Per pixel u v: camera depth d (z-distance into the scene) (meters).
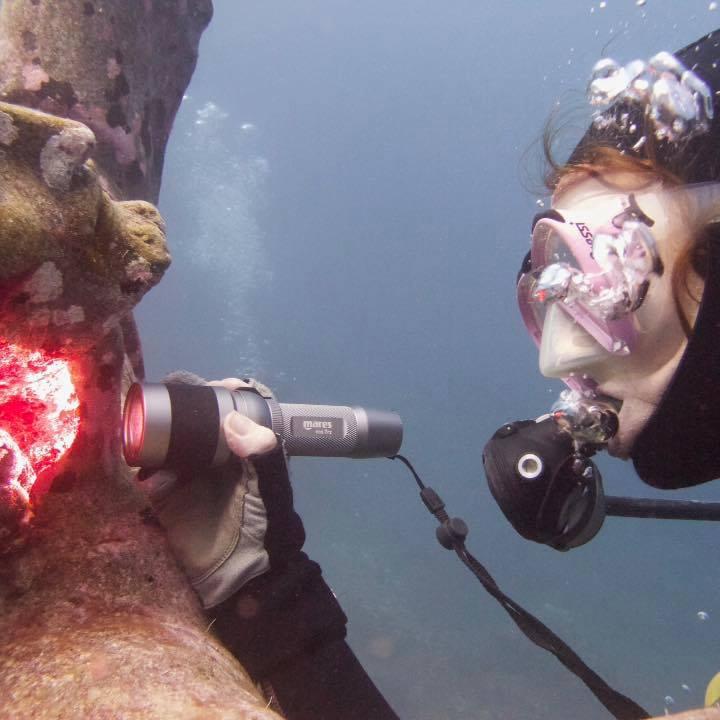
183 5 2.03
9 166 0.96
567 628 15.30
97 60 1.65
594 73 0.99
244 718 0.81
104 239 1.08
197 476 1.28
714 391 0.83
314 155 53.41
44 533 1.15
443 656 11.92
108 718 0.81
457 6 55.47
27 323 1.01
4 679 0.89
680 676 14.21
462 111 55.66
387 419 1.54
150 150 1.91
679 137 0.86
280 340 35.12
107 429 1.31
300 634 1.21
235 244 35.12
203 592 1.23
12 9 1.61
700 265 0.81
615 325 0.89
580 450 1.28
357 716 1.21
